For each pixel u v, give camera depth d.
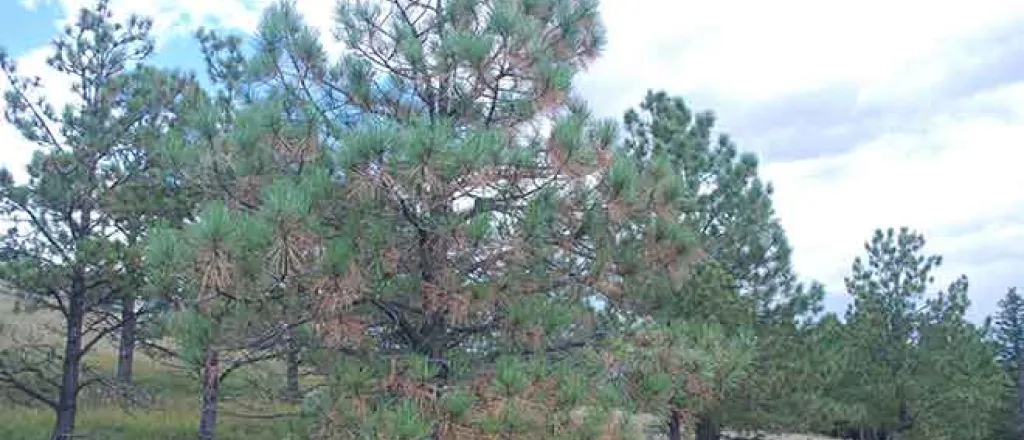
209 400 9.18
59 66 13.60
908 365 21.52
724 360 7.47
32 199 12.69
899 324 22.14
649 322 7.60
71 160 12.68
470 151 6.18
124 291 12.33
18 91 13.20
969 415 21.30
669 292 8.16
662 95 15.84
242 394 9.64
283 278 6.14
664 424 8.38
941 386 21.09
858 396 20.97
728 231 15.42
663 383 6.88
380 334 7.79
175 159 7.48
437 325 7.65
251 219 5.85
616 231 7.39
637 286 7.63
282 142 7.18
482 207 7.24
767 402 14.42
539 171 6.82
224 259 5.60
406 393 6.56
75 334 13.55
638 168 7.54
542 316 6.99
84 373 15.56
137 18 14.64
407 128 6.68
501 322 7.38
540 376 6.51
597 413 6.46
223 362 7.22
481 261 7.21
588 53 8.48
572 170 6.80
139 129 12.95
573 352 7.43
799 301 15.80
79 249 11.99
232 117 7.62
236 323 6.90
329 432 6.53
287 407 9.19
